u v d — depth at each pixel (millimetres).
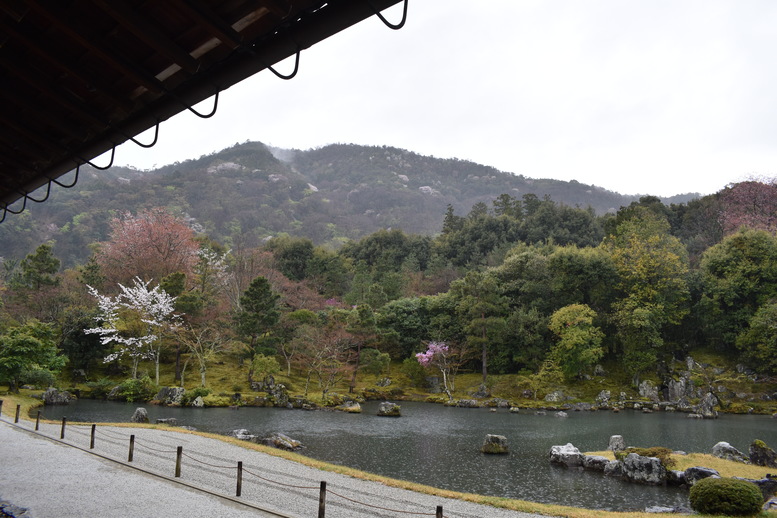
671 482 17547
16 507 9914
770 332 45656
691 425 33125
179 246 55875
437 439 25953
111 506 10352
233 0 3223
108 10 3209
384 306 60250
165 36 3473
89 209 118188
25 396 33125
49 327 37375
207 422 28328
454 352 51938
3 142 5570
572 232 86312
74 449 16375
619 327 51219
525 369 51000
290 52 3453
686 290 52031
